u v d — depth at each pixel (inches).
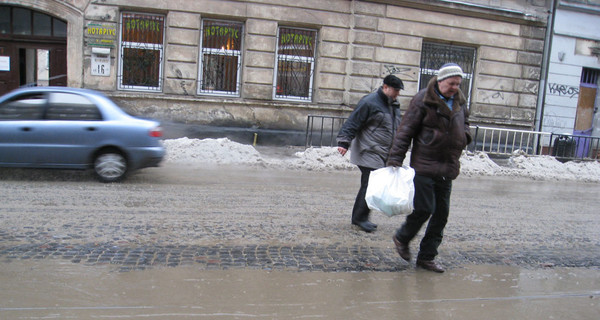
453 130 166.9
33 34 553.6
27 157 310.8
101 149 316.8
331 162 459.8
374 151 224.7
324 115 560.1
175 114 561.0
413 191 170.4
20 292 143.8
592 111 714.2
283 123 589.3
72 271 161.9
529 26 653.9
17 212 232.8
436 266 181.0
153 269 167.5
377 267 183.2
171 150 431.8
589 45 681.0
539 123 673.0
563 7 661.3
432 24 615.2
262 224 235.0
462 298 157.6
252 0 563.2
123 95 545.0
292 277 167.5
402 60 608.4
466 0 621.3
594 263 203.6
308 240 212.7
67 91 322.0
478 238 233.1
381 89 227.0
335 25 586.9
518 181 463.5
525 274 185.0
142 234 207.5
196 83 566.6
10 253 175.9
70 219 225.3
